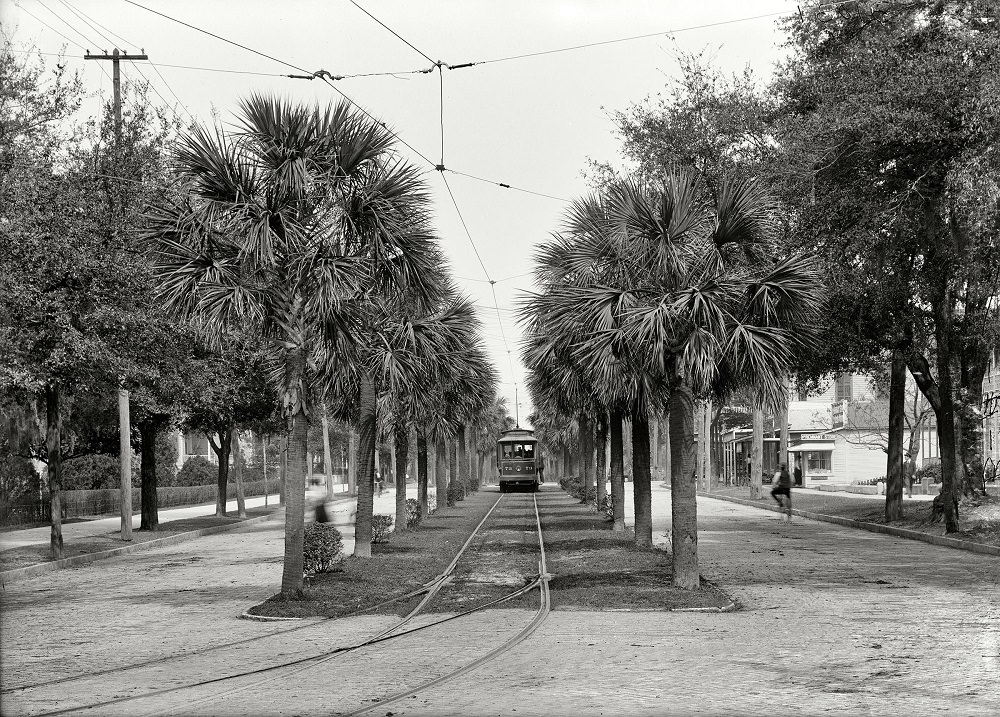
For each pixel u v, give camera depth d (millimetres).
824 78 26500
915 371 29859
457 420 34438
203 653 12109
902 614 14234
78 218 24312
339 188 16891
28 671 11055
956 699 8766
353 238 17062
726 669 10297
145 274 23500
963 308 33094
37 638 13586
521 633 13000
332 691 9562
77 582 21703
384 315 22578
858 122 24203
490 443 109438
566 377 21922
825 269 25250
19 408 34625
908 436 65438
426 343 23422
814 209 25812
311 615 15195
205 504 62688
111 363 24938
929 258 27797
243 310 16250
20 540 31375
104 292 24125
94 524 40469
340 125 16719
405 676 10219
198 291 16453
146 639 13359
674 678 9859
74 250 23500
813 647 11578
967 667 10242
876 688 9266
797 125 26828
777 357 17484
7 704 9281
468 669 10500
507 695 9172
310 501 40812
